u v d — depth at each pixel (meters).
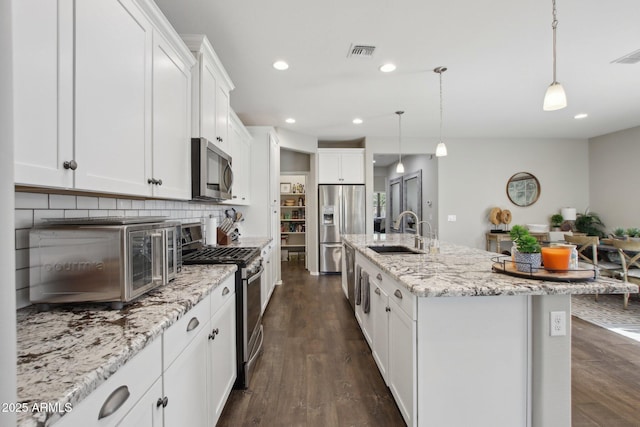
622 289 1.26
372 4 1.94
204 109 2.04
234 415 1.73
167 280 1.32
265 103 3.76
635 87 3.29
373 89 3.32
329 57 2.63
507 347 1.39
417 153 5.61
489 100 3.68
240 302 1.95
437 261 1.99
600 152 5.46
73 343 0.78
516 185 5.67
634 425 1.65
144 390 0.85
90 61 1.00
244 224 4.30
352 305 3.43
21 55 0.75
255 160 4.31
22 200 1.08
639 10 1.99
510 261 1.78
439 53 2.56
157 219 1.34
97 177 1.04
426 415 1.38
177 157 1.74
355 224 5.54
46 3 0.83
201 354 1.32
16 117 0.74
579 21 2.12
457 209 5.64
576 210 5.66
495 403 1.39
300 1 1.91
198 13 2.03
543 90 3.37
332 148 5.57
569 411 1.35
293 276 5.36
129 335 0.84
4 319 0.41
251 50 2.51
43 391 0.57
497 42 2.39
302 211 7.13
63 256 1.04
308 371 2.19
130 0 1.24
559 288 1.27
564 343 1.35
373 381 2.06
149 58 1.41
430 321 1.38
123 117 1.20
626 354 2.44
